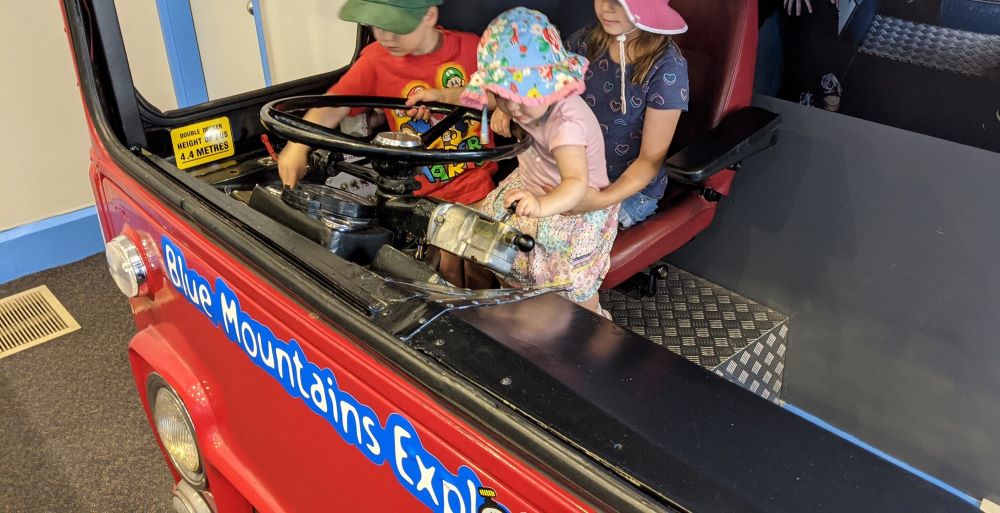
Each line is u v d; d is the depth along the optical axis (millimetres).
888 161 1918
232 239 1354
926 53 1766
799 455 969
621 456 918
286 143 2070
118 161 1672
